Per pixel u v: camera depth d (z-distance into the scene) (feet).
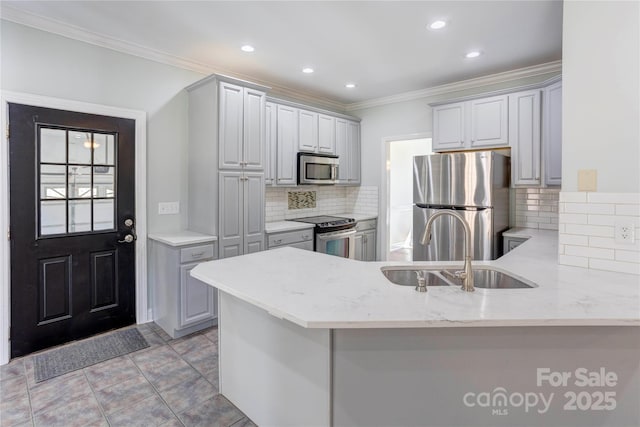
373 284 5.11
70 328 9.14
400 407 4.56
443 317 3.82
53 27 8.55
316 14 8.25
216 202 10.16
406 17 8.38
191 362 8.24
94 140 9.39
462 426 4.52
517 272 5.70
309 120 14.17
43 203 8.61
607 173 5.67
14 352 8.26
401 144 23.22
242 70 12.09
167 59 10.68
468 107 12.26
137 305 10.38
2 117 7.93
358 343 4.57
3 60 7.94
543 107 10.73
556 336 4.34
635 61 5.38
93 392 7.03
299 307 4.15
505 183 11.35
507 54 10.65
